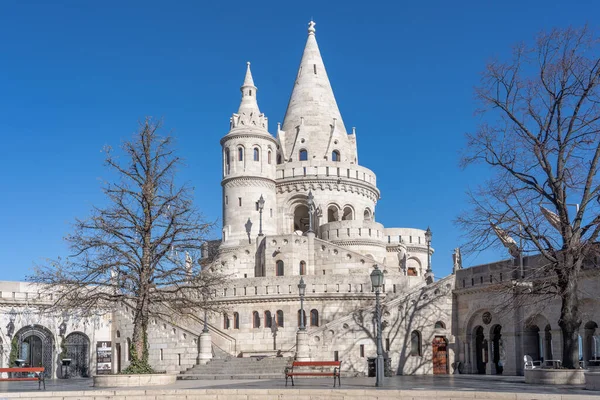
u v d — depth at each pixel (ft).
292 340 190.60
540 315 147.64
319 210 265.34
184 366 173.99
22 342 195.31
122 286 125.49
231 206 259.19
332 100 291.58
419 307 165.99
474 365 163.63
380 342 108.99
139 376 119.44
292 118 286.87
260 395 95.25
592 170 111.96
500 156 117.91
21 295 194.18
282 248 221.25
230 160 262.06
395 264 261.44
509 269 148.66
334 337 160.97
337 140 282.97
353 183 272.31
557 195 113.39
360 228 244.83
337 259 221.05
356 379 137.69
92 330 203.92
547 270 119.85
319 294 191.21
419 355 164.25
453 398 88.53
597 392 89.40
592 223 110.73
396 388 99.96
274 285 194.29
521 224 113.19
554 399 82.23
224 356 174.50
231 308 197.36
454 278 170.71
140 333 124.88
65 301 160.76
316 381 130.52
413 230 270.46
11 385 137.49
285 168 269.64
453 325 168.35
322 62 296.30
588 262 131.54
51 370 196.44
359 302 192.03
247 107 267.59
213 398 96.02
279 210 268.21
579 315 112.47
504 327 153.28
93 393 98.53
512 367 149.89
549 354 146.51
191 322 195.62
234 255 227.40
